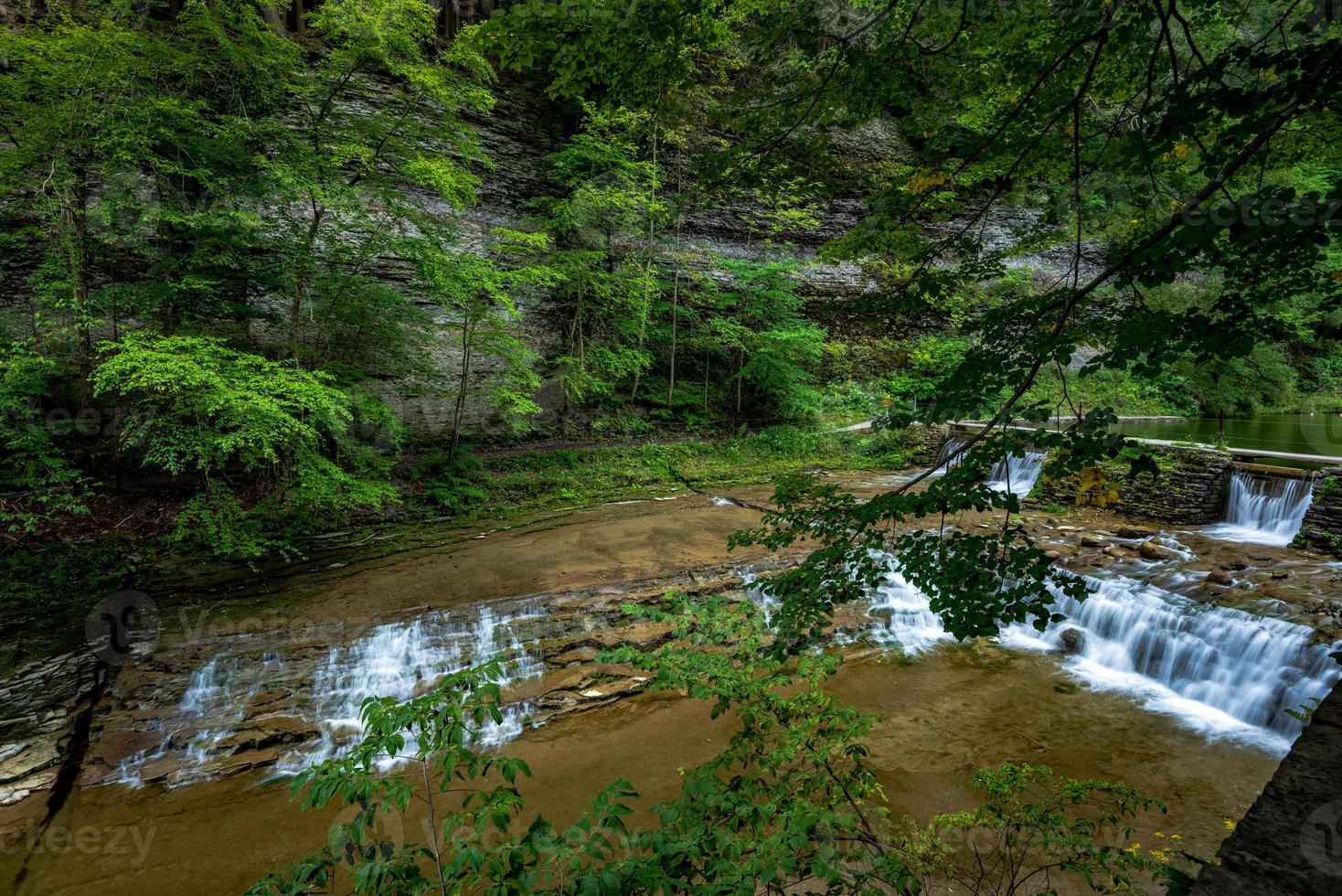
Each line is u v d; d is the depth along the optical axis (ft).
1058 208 11.34
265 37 27.99
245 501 34.63
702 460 52.70
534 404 42.39
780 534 10.49
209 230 28.50
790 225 59.67
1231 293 8.23
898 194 12.39
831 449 57.52
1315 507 31.24
